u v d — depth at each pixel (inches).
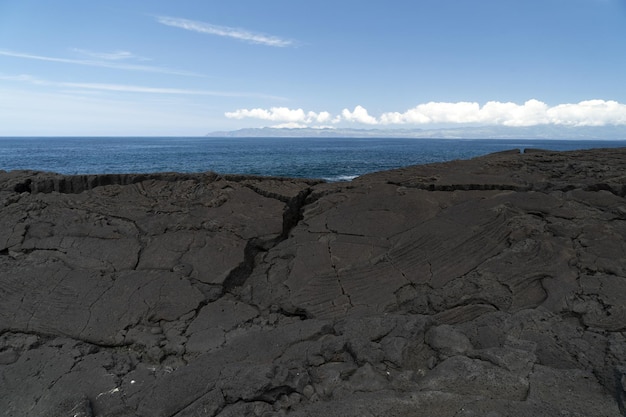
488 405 133.6
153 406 142.9
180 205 291.4
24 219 267.6
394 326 176.2
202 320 195.9
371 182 336.8
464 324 184.4
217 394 143.6
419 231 253.4
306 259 239.1
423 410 132.7
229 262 234.4
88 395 151.8
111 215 275.0
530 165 385.1
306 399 144.7
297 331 180.5
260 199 302.4
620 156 422.6
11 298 205.3
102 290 210.4
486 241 241.6
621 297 190.5
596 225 244.5
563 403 133.6
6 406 146.9
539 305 195.5
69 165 1389.0
